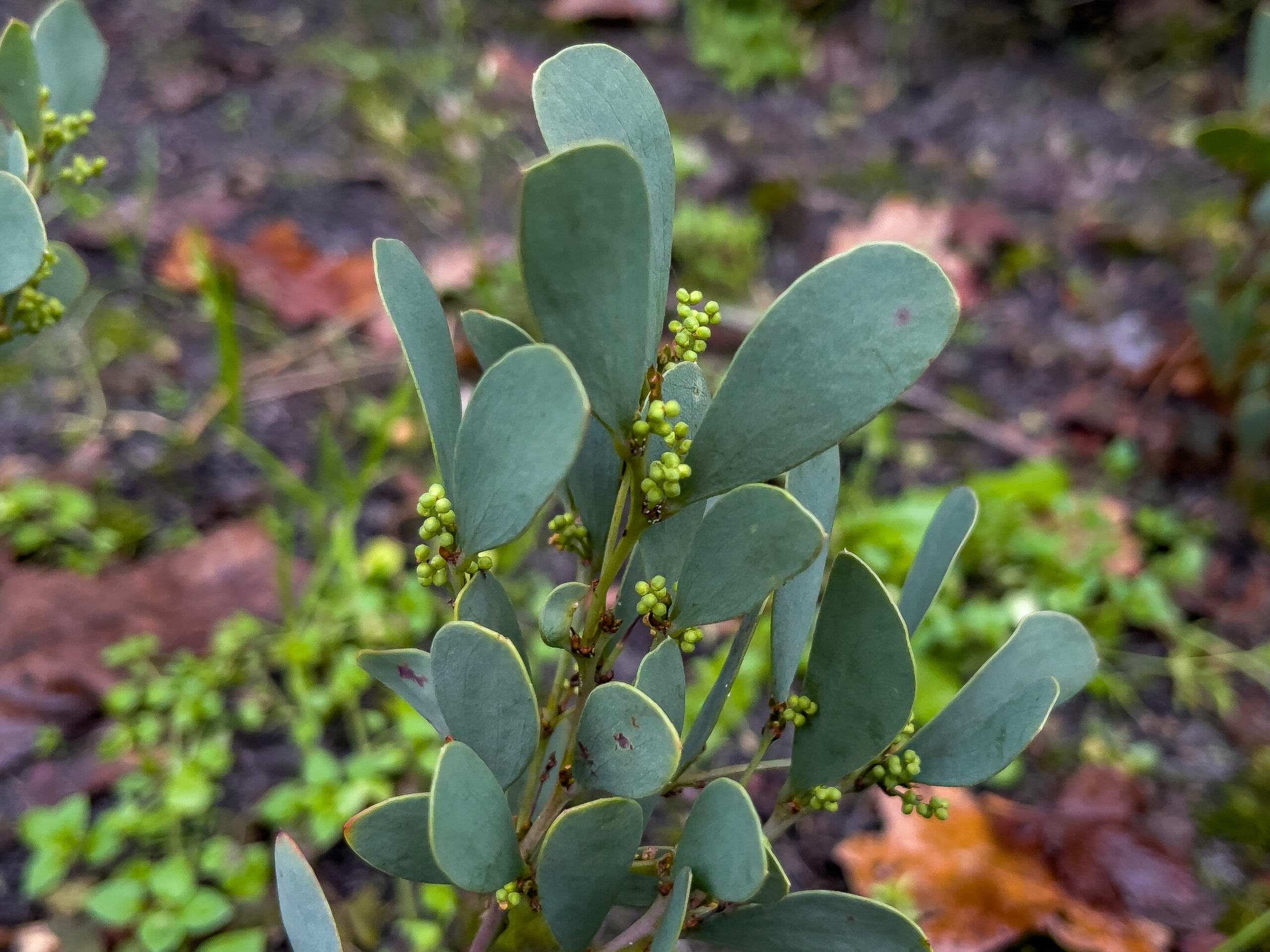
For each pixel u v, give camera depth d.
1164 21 1.27
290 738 0.50
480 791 0.21
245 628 0.53
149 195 0.80
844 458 0.75
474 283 0.80
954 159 1.13
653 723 0.20
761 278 0.92
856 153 1.13
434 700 0.25
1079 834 0.49
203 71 1.05
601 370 0.19
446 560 0.21
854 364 0.19
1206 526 0.71
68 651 0.51
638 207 0.18
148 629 0.53
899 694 0.22
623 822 0.21
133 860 0.44
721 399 0.20
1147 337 0.85
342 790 0.45
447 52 1.16
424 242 0.88
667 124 0.21
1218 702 0.60
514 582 0.59
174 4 1.16
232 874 0.43
